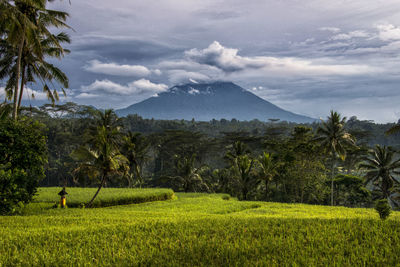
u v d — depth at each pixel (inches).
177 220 430.9
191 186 1772.9
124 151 1710.1
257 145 2564.0
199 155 2824.8
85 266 235.6
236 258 245.1
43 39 970.7
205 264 236.4
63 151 2551.7
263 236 312.0
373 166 1689.2
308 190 1797.5
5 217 485.1
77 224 419.2
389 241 283.9
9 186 550.0
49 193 903.7
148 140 2500.0
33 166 634.2
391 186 1648.6
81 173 783.1
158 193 1014.4
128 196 904.3
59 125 2694.4
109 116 1609.3
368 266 225.5
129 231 348.2
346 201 1975.9
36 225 408.8
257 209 811.4
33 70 1005.8
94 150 785.6
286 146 1865.2
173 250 269.6
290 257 246.2
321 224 367.6
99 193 963.3
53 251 278.1
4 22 764.6
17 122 659.4
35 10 824.3
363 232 320.8
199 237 314.2
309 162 1646.2
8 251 274.8
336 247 270.2
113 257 253.0
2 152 599.2
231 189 1871.3
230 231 340.5
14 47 923.4
